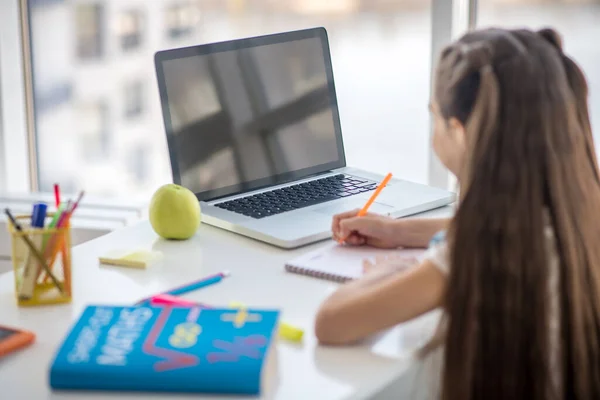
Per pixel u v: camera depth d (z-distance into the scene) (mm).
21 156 2252
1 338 983
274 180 1614
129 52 2205
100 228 1970
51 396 874
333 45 2008
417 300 1004
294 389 893
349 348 997
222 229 1448
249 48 1593
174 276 1228
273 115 1614
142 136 2283
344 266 1237
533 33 1070
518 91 1000
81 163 2311
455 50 1069
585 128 1093
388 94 1991
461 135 1070
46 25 2217
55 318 1079
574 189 1016
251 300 1135
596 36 1820
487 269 989
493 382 1001
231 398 869
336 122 1701
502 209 988
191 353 903
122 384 876
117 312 1015
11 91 2193
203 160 1529
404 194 1566
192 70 1525
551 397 1022
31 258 1106
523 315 994
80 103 2266
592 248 1032
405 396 1036
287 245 1331
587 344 1042
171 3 2133
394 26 1949
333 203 1517
